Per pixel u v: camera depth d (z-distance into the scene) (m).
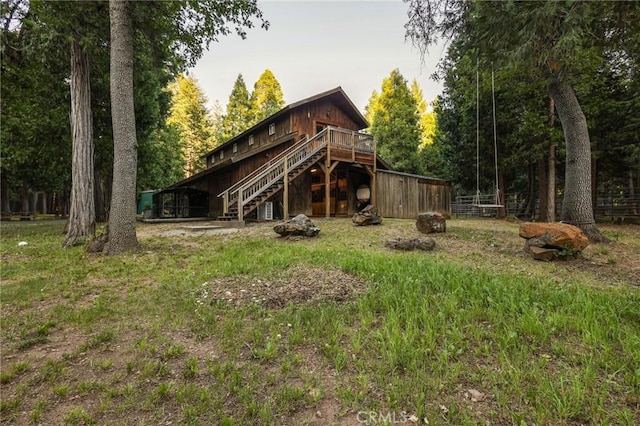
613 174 16.78
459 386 1.97
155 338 2.80
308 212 15.09
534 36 5.30
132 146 7.00
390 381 2.04
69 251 6.98
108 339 2.80
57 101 11.41
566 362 2.17
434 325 2.72
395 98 28.03
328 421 1.74
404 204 15.89
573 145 7.09
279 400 1.91
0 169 17.58
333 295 3.66
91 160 8.37
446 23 6.74
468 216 22.31
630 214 14.38
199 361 2.41
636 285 4.01
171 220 16.56
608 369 2.07
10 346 2.68
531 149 13.73
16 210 33.12
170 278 4.73
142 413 1.85
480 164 16.78
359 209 15.93
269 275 4.60
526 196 21.61
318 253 6.04
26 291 4.15
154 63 10.12
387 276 4.24
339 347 2.48
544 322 2.71
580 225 6.89
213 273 4.85
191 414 1.81
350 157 14.01
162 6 7.88
